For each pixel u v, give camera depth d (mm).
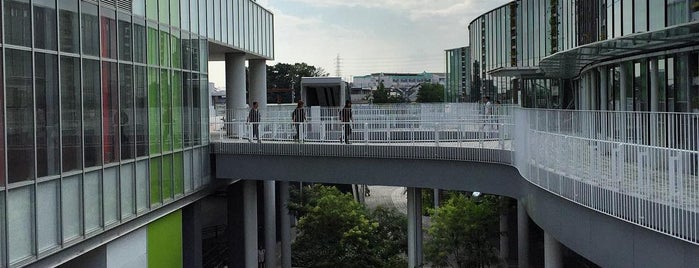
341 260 23656
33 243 11664
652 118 11797
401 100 114438
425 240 27625
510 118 19422
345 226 24328
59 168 12422
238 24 25312
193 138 19375
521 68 25125
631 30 14469
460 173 16594
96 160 13852
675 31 10203
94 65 13781
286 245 26641
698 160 7191
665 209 7496
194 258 19500
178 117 18422
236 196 22469
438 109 28781
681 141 10820
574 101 24250
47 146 12055
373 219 27422
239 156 20109
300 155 19062
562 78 25391
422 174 17312
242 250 22203
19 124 11203
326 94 32250
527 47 39656
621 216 8422
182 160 18594
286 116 26844
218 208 28828
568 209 10281
